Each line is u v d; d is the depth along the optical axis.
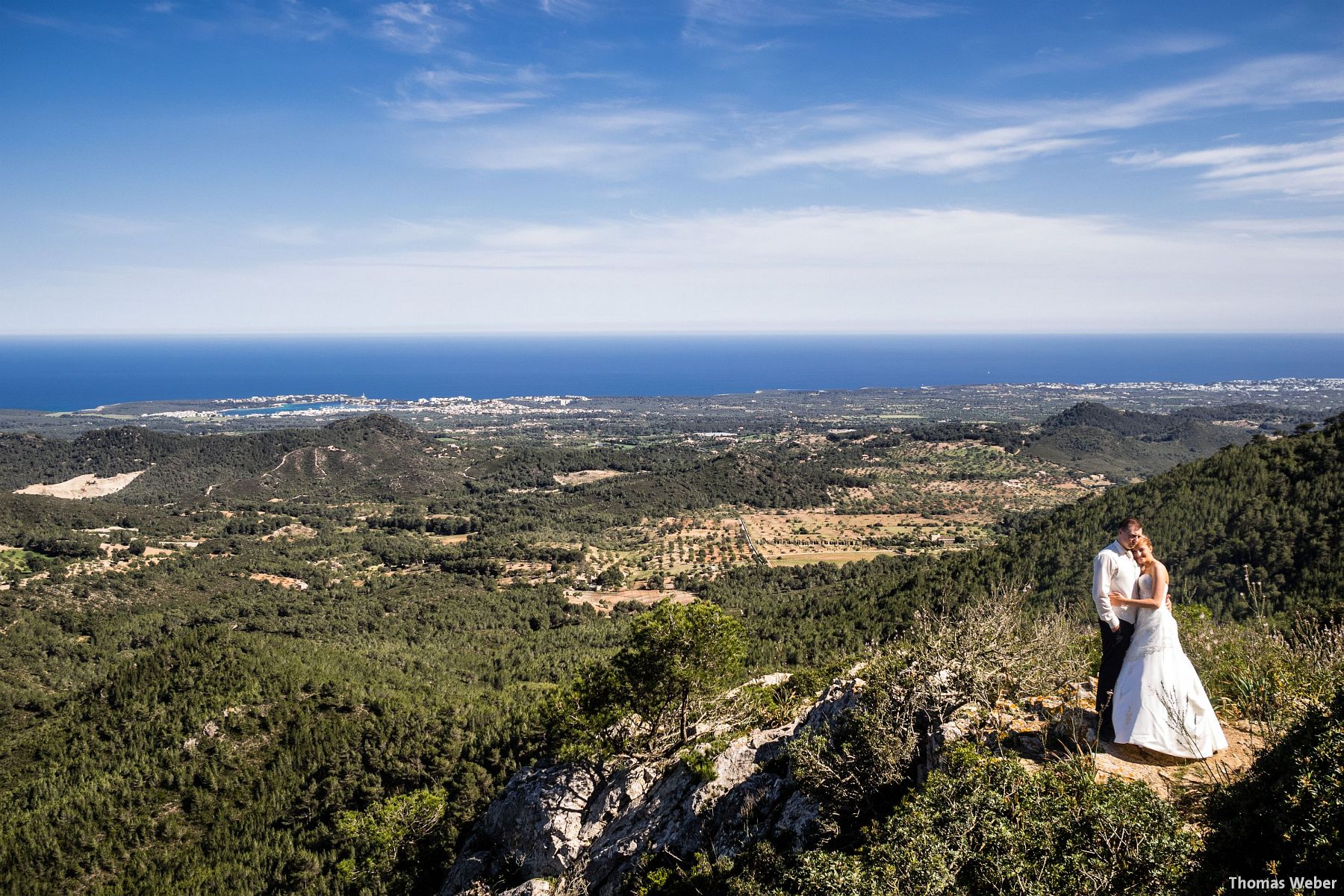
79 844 40.38
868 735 10.16
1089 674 10.88
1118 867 6.07
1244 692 9.04
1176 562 46.72
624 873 16.05
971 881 6.64
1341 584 36.00
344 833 37.28
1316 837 5.39
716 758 17.27
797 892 8.58
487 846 24.03
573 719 24.55
